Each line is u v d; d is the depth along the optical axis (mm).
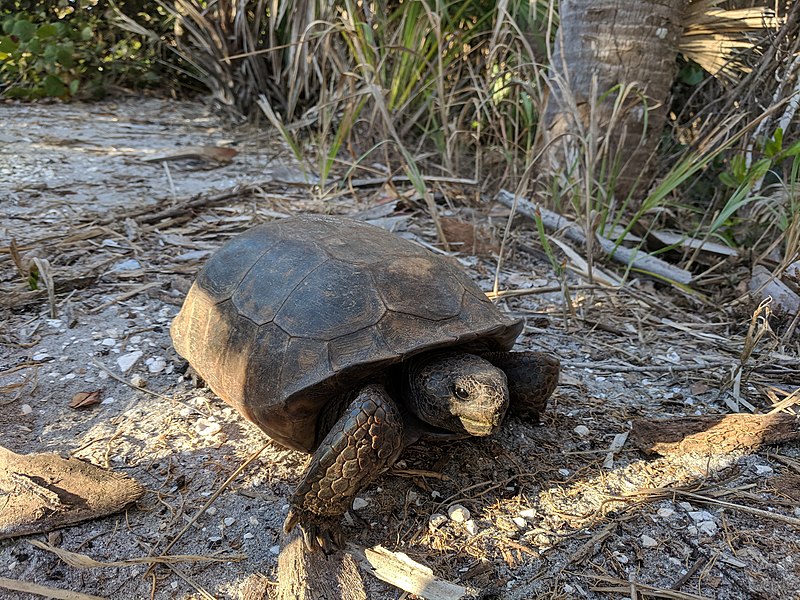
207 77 1610
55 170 1080
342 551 388
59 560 377
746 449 490
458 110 1282
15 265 724
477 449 481
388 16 1229
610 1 852
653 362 624
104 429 490
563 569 382
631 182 920
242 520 411
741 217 927
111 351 591
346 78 1131
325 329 406
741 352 639
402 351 395
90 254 777
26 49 1631
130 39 1810
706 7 876
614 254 817
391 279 435
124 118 1530
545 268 826
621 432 513
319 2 1192
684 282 762
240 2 1354
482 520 417
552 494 442
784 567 388
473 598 362
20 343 592
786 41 837
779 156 753
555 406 542
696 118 1014
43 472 416
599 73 875
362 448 359
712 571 384
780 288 696
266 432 429
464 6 1112
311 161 1201
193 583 367
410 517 417
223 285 483
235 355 438
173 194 998
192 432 491
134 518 410
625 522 419
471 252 848
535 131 1065
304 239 477
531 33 1022
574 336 667
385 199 993
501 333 442
